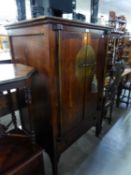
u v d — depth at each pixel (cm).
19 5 144
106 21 330
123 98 338
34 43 116
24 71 107
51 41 104
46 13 124
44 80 118
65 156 182
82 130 177
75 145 201
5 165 106
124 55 363
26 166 111
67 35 116
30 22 108
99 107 202
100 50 166
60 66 119
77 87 147
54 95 121
